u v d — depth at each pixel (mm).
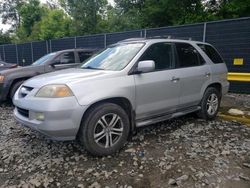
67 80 3877
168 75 4766
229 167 3678
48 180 3463
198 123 5562
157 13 22266
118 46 5098
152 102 4570
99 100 3885
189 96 5234
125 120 4184
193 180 3385
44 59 8758
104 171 3639
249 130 5129
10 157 4113
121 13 30891
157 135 4867
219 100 6047
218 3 21109
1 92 7520
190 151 4168
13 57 21094
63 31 35219
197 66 5426
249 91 8930
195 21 20016
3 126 5676
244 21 8742
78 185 3346
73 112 3680
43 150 4340
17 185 3410
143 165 3779
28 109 3881
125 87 4156
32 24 43812
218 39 9453
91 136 3857
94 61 5004
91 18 34594
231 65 9273
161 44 4914
